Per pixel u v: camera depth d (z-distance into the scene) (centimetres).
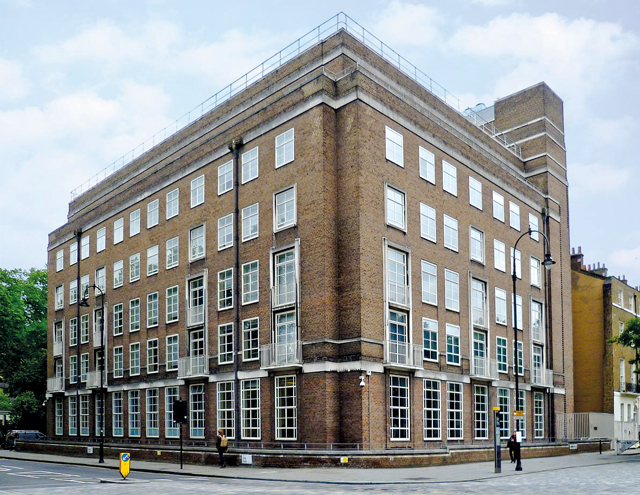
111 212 5312
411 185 3819
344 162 3491
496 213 4669
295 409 3403
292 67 3912
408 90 4084
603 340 5853
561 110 5725
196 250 4294
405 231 3712
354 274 3347
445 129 4241
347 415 3262
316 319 3356
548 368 5028
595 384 5834
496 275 4553
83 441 5134
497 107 5734
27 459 4400
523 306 4834
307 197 3503
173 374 4369
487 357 4306
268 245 3712
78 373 5359
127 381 4841
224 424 3850
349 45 3691
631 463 3594
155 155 4966
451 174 4234
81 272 5662
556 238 5366
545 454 4328
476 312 4300
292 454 3120
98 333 5284
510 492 2069
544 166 5366
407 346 3603
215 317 4034
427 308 3822
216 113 4397
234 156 4044
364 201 3419
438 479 2558
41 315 7200
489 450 3741
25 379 6481
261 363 3619
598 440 5053
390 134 3700
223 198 4116
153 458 3938
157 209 4744
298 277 3488
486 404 4231
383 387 3375
